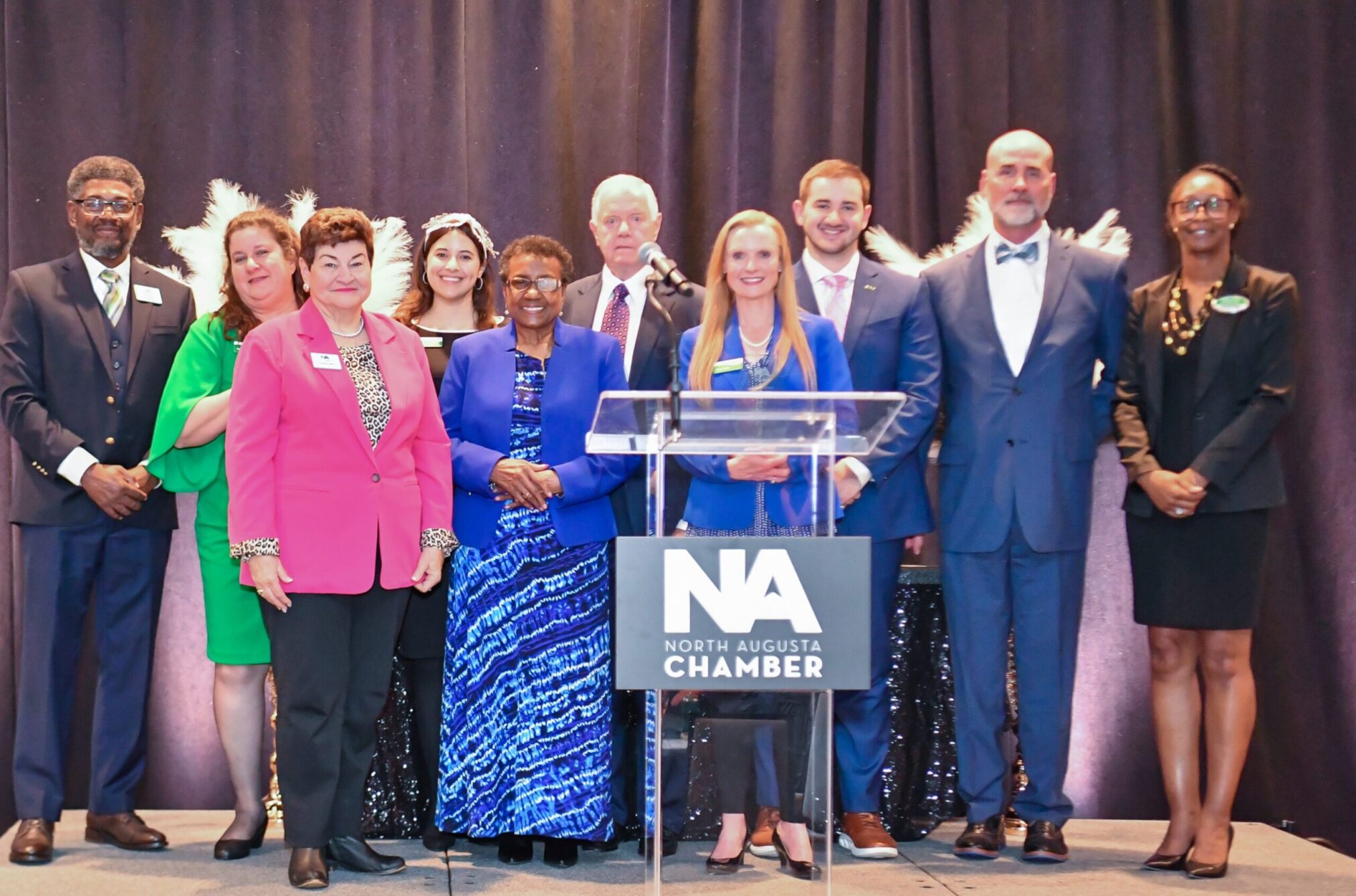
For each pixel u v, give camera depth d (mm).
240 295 3447
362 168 4324
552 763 3207
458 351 3396
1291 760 4277
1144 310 3490
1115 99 4426
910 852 3549
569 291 3707
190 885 3072
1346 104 4312
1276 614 4305
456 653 3287
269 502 2990
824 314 3541
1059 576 3455
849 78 4348
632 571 2457
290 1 4301
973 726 3494
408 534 3111
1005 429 3457
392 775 3613
